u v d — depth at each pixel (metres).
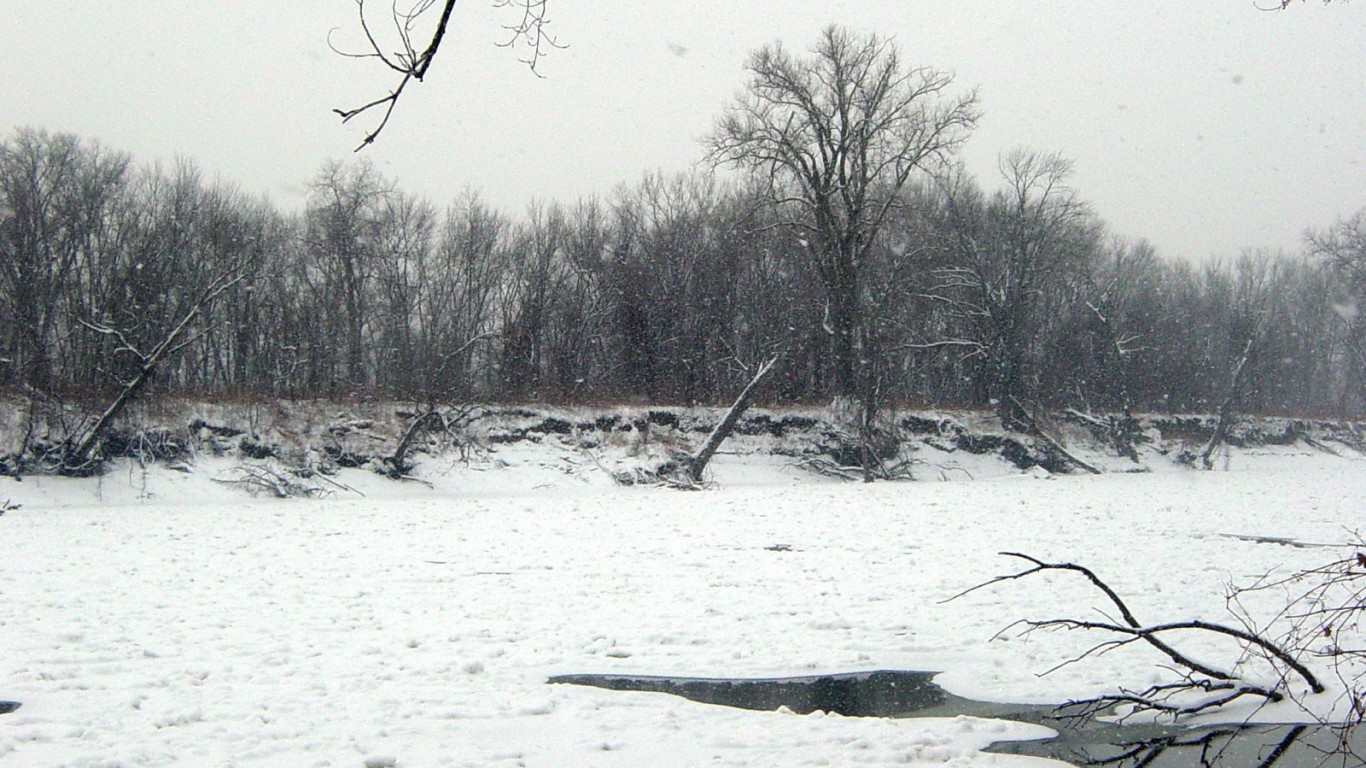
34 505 31.34
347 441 39.41
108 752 8.22
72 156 43.62
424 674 10.98
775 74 43.44
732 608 14.48
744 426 47.81
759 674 11.34
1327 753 8.61
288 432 38.66
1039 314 57.66
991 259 55.78
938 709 10.17
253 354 47.66
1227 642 12.09
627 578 16.92
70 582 16.27
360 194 50.28
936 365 57.91
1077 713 9.86
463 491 38.22
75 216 42.84
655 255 53.44
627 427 45.94
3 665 11.02
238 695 10.04
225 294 46.22
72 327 39.81
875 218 46.88
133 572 17.36
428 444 40.47
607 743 8.79
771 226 45.47
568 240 54.88
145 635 12.54
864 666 11.62
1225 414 56.34
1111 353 55.88
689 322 52.19
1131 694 9.52
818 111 43.97
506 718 9.51
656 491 38.44
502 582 16.55
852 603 14.75
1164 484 39.78
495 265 53.91
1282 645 9.39
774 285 52.41
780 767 8.27
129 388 34.59
